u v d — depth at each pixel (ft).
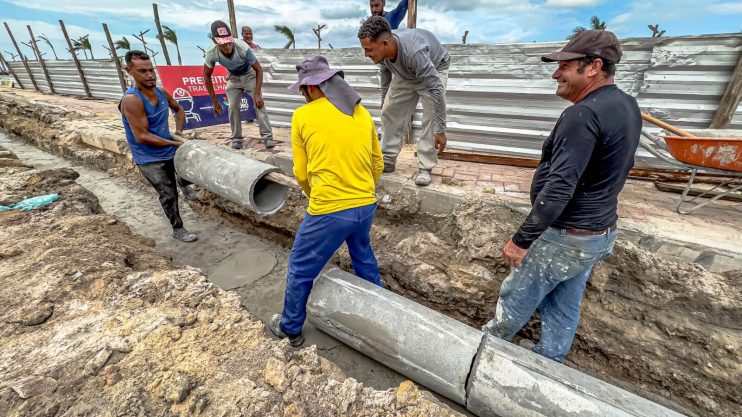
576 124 4.71
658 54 10.32
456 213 9.62
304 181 7.18
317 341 8.98
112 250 9.06
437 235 10.12
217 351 6.17
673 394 7.68
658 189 10.25
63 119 24.00
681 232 7.62
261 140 16.66
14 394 5.06
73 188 12.87
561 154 4.89
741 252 6.84
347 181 6.55
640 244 7.72
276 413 5.09
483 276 9.03
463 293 9.30
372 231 11.10
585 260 5.81
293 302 7.82
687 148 7.74
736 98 9.65
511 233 8.85
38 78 39.81
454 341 6.49
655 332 7.70
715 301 6.97
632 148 5.01
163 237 13.50
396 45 8.68
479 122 13.51
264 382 5.63
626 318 7.97
